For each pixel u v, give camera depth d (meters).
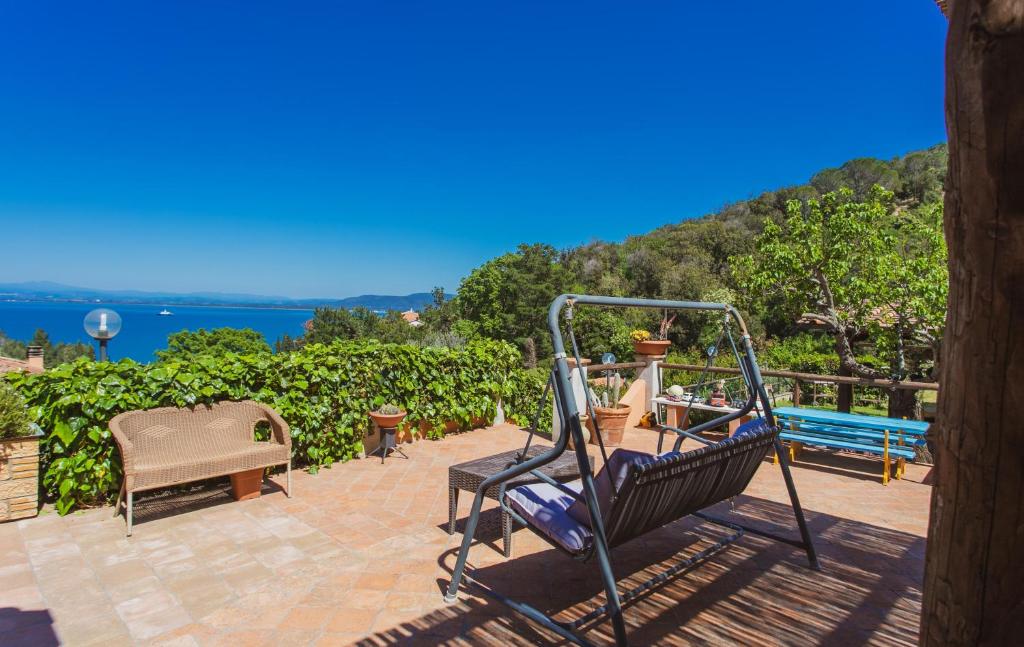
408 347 5.89
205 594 2.72
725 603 2.63
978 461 1.00
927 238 8.11
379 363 5.55
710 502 2.77
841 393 7.92
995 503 0.99
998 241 0.93
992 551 1.00
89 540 3.36
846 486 4.50
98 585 2.81
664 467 2.20
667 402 6.63
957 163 0.98
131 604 2.62
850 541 3.36
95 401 3.76
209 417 4.26
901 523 3.68
